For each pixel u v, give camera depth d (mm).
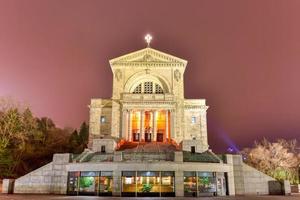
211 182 47344
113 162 46094
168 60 81562
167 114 76312
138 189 45125
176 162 46031
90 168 46969
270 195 49375
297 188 63625
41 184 49719
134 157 51094
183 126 77188
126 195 44875
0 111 70125
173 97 76750
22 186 49875
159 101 75875
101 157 51250
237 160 52625
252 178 52375
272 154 101750
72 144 92562
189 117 79188
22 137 71500
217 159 51250
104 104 79812
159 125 80625
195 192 45688
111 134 75750
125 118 75375
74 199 36969
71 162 49594
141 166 45750
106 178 46125
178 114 77688
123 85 79500
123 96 76875
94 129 78188
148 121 80625
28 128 75625
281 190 51250
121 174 45656
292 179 96312
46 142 90938
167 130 75438
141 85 81812
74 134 97875
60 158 50438
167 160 49281
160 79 80875
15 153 72938
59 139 96938
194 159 50375
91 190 46344
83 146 92188
